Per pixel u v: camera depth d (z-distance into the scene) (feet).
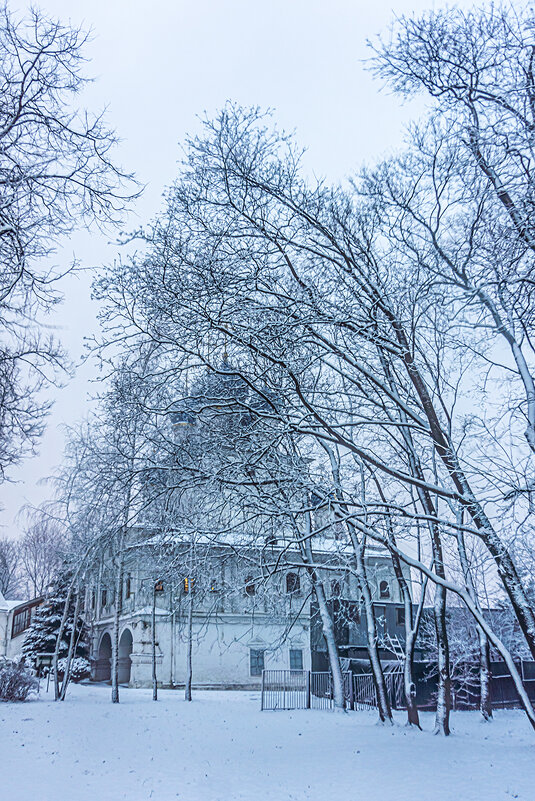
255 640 140.26
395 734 65.21
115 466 52.95
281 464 51.70
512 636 106.11
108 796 34.96
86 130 31.58
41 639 150.30
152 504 55.42
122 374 46.39
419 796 35.60
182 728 68.49
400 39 42.11
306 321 45.06
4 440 36.40
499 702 106.63
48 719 71.97
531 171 37.99
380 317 50.37
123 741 57.67
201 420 51.31
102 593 164.66
